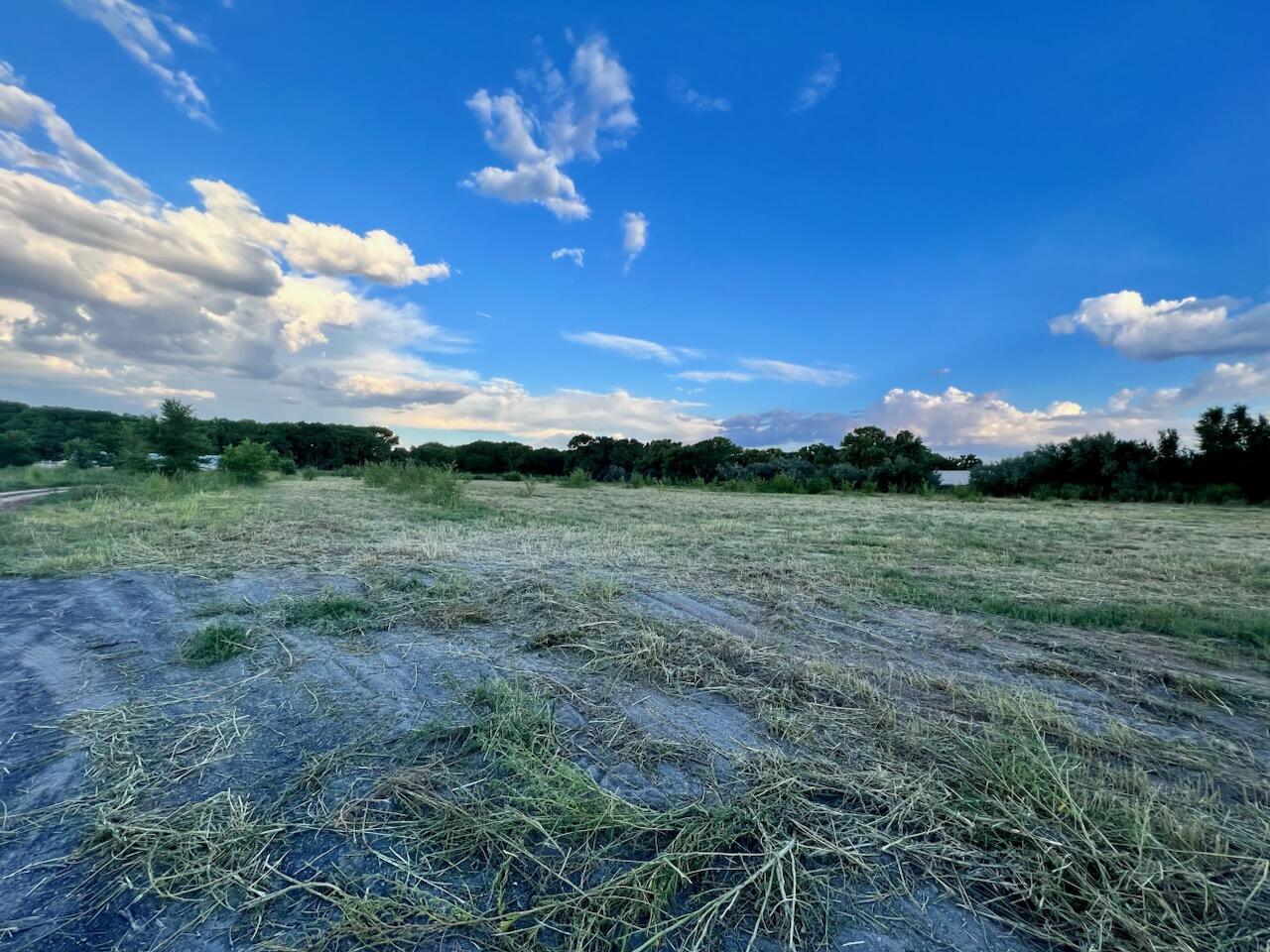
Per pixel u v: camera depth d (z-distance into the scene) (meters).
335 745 2.48
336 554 6.83
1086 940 1.50
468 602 4.75
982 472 24.22
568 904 1.59
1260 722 2.79
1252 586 5.57
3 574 5.64
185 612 4.43
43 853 1.79
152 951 1.44
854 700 2.98
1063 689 3.16
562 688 3.11
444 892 1.65
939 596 5.11
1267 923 1.56
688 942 1.48
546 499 17.11
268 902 1.61
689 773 2.29
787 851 1.80
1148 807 1.91
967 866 1.78
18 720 2.67
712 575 5.96
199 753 2.40
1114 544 8.29
